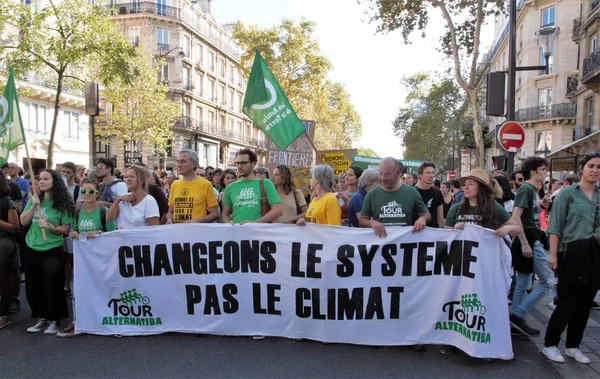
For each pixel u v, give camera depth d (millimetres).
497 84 9602
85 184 5402
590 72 21844
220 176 10680
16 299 6176
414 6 16156
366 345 4812
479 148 15656
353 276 4844
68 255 6812
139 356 4531
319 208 5301
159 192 7035
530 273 5289
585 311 4410
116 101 30109
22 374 4117
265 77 6355
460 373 4156
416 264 4746
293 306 4969
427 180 6484
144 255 5191
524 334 5129
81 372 4160
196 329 5121
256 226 5062
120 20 41031
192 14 45188
